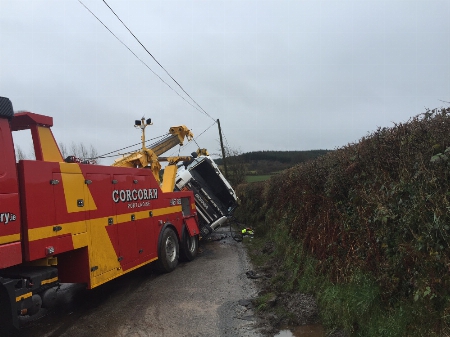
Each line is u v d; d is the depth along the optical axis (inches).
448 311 129.1
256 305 230.8
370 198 192.9
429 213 151.2
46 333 203.0
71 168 208.2
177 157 508.7
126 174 275.4
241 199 791.7
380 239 178.4
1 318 159.8
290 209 362.6
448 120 162.6
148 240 303.6
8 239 160.7
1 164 161.5
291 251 309.1
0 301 160.2
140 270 343.3
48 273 181.8
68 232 200.4
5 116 167.0
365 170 216.1
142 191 299.7
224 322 209.9
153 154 404.8
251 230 564.7
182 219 387.9
